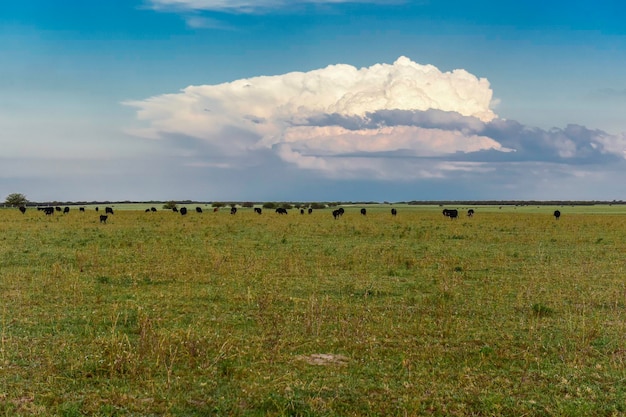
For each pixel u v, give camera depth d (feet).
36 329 38.34
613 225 159.53
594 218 217.77
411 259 73.67
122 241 96.53
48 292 50.98
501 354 34.01
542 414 26.09
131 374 29.66
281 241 99.25
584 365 32.35
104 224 155.63
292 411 25.58
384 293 52.75
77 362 30.94
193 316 42.78
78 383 28.53
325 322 41.11
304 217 215.51
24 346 34.24
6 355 32.19
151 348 32.78
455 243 100.37
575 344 36.17
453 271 65.92
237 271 63.57
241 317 42.57
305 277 60.64
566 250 88.84
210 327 39.63
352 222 170.19
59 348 33.91
